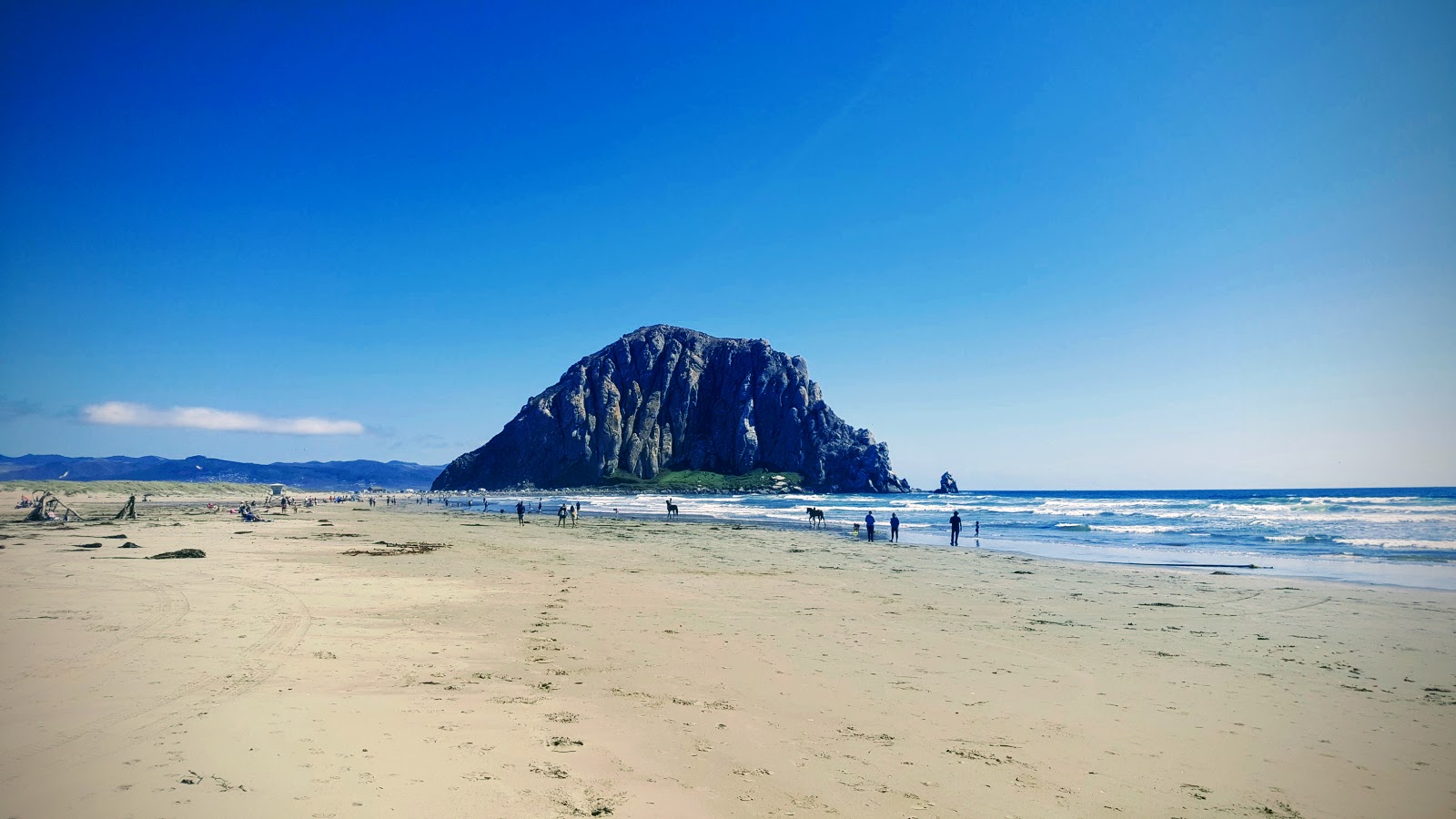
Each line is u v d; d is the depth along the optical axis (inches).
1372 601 788.0
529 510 4018.2
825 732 325.1
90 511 2536.9
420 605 613.6
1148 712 376.8
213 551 1031.6
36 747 252.4
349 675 373.7
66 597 573.6
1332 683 443.8
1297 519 2336.4
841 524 2482.8
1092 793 268.1
